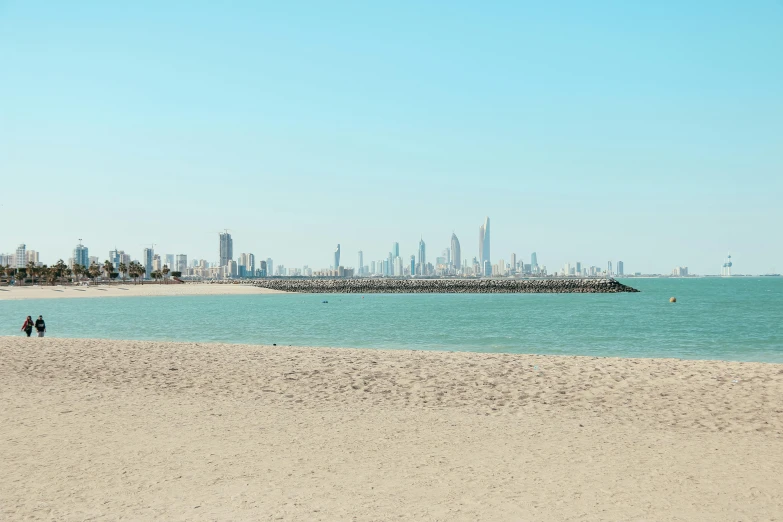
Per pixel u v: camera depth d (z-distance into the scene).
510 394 15.70
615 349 33.78
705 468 9.24
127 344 27.03
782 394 15.42
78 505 7.55
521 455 9.99
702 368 19.44
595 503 7.65
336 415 13.25
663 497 7.89
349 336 41.56
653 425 12.34
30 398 14.93
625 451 10.27
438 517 7.14
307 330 46.81
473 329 47.47
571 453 10.12
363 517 7.14
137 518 7.11
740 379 17.48
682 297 121.31
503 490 8.17
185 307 86.00
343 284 167.00
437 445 10.66
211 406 14.16
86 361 21.45
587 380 17.55
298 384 17.12
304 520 7.04
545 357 22.48
